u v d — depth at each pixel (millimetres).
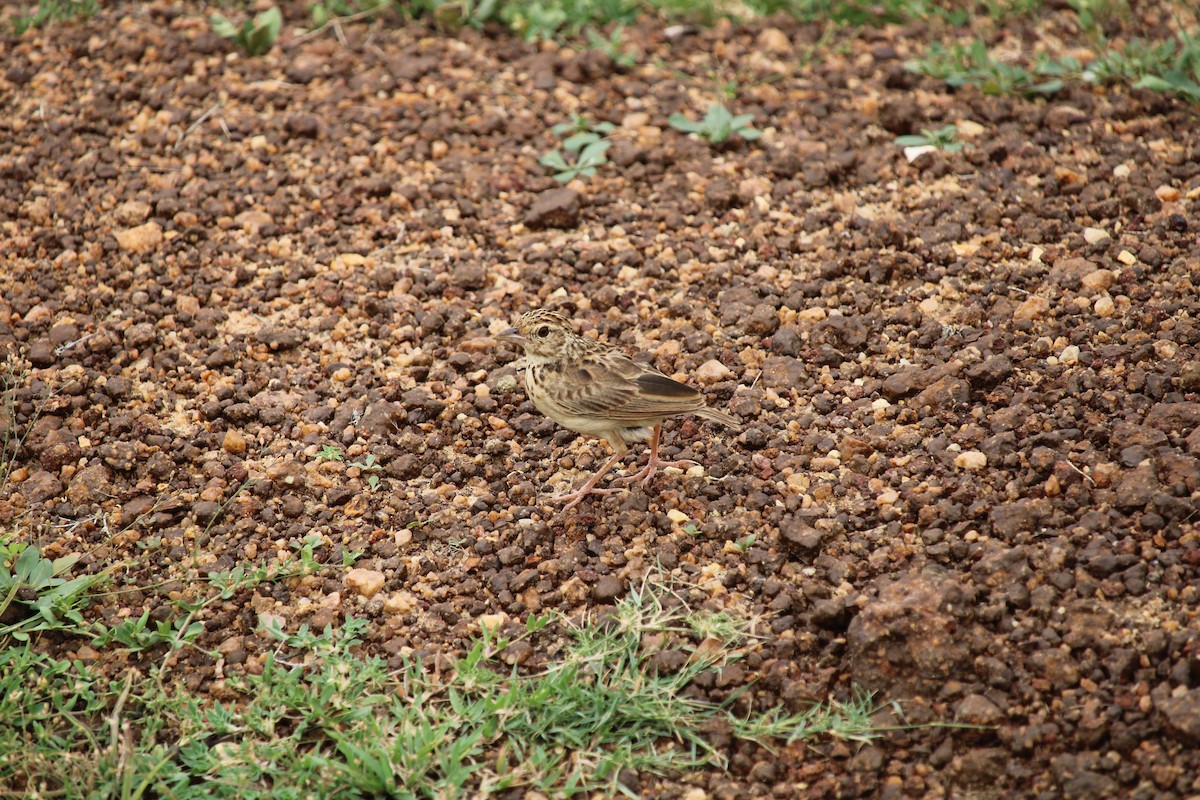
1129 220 13828
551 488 11578
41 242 14234
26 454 11852
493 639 10023
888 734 9094
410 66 16984
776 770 9078
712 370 12469
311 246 14367
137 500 11383
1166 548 9781
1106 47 17094
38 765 9188
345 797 9008
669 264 13977
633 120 16172
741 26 18328
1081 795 8477
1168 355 11719
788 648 9703
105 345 12828
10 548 10656
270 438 12047
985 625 9422
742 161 15391
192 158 15445
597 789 9070
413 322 13359
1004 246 13625
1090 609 9367
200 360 12906
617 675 9719
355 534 11047
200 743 9383
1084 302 12625
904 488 10836
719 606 10141
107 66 16969
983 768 8781
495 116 16188
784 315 13055
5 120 16062
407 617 10367
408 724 9305
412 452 11914
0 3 18500
